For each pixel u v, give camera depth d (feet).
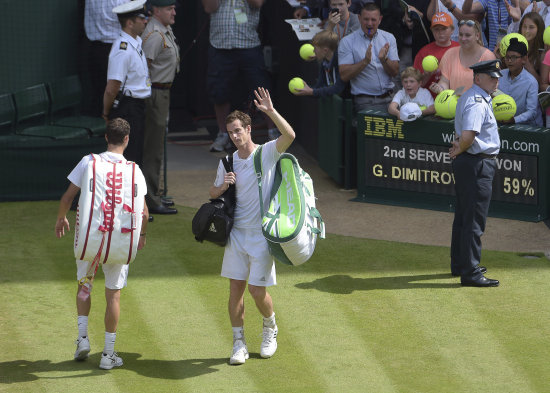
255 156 73.92
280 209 72.69
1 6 130.21
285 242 70.90
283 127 72.18
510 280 94.27
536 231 109.19
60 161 124.67
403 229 111.96
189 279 95.76
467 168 90.58
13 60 132.05
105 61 136.77
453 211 118.01
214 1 147.33
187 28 177.37
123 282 74.69
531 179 112.16
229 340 80.89
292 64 153.48
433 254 102.99
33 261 100.63
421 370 74.13
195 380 72.84
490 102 90.22
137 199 72.23
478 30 118.01
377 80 125.90
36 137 123.65
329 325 83.51
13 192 123.85
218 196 74.43
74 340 80.59
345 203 123.54
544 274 95.86
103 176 71.61
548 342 79.30
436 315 85.61
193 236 110.11
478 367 74.59
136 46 110.01
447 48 121.90
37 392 70.44
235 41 147.54
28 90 130.93
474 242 91.97
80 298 74.95
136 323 84.33
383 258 101.71
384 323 83.87
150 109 115.44
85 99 140.15
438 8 132.57
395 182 121.90
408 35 133.80
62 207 74.28
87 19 135.74
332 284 93.81
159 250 104.78
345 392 70.28
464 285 92.89
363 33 125.49
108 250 71.51
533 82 113.60
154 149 116.88
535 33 117.70
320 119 135.95
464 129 89.04
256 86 150.92
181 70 181.16
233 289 75.15
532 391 70.18
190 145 157.28
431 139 117.70
